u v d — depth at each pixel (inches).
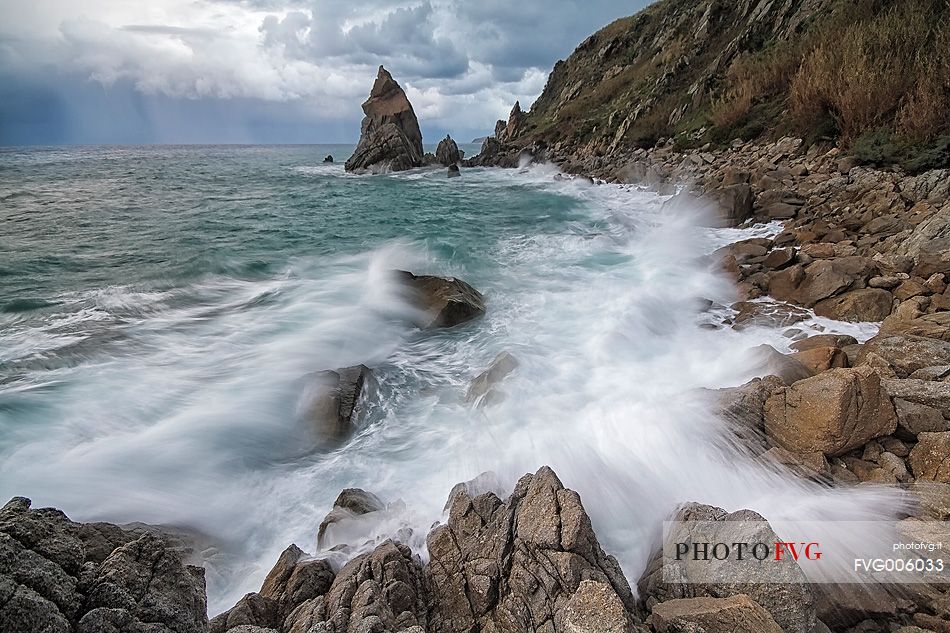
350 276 516.7
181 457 251.6
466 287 431.2
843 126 695.7
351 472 244.2
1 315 399.2
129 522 212.5
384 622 138.1
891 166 566.3
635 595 161.6
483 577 157.5
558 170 1491.1
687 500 197.8
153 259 573.6
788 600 136.9
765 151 839.7
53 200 1026.1
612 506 199.2
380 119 2025.1
